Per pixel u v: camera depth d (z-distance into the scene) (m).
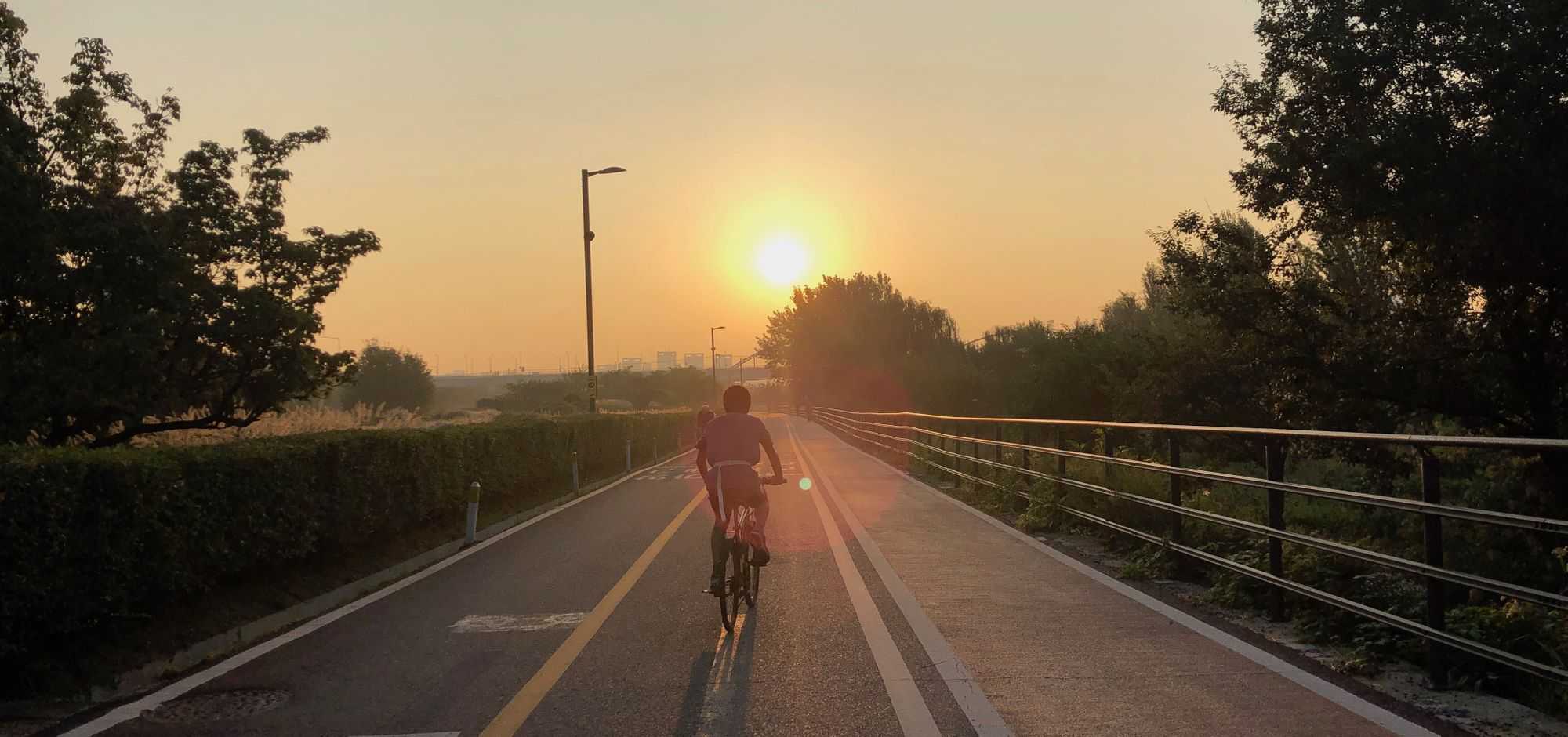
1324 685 5.57
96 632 6.68
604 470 27.42
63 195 11.26
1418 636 5.68
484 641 7.29
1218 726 4.90
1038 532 12.88
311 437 10.28
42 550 6.03
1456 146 16.48
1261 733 4.77
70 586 6.25
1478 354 19.02
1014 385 50.69
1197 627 7.16
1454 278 17.83
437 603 8.86
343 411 27.80
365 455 10.95
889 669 6.18
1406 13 17.22
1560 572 8.80
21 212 10.77
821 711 5.34
